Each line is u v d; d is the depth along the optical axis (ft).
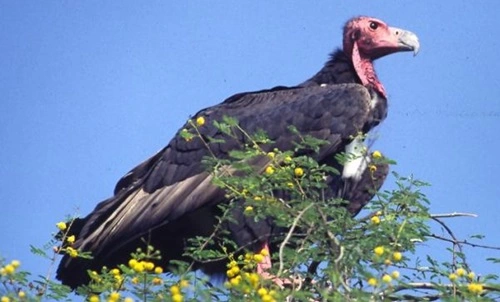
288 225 37.58
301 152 49.85
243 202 44.27
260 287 32.89
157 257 37.58
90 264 48.85
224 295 33.83
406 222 35.68
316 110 52.11
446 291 33.68
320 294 33.09
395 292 33.58
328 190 49.93
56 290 34.60
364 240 35.12
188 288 32.73
